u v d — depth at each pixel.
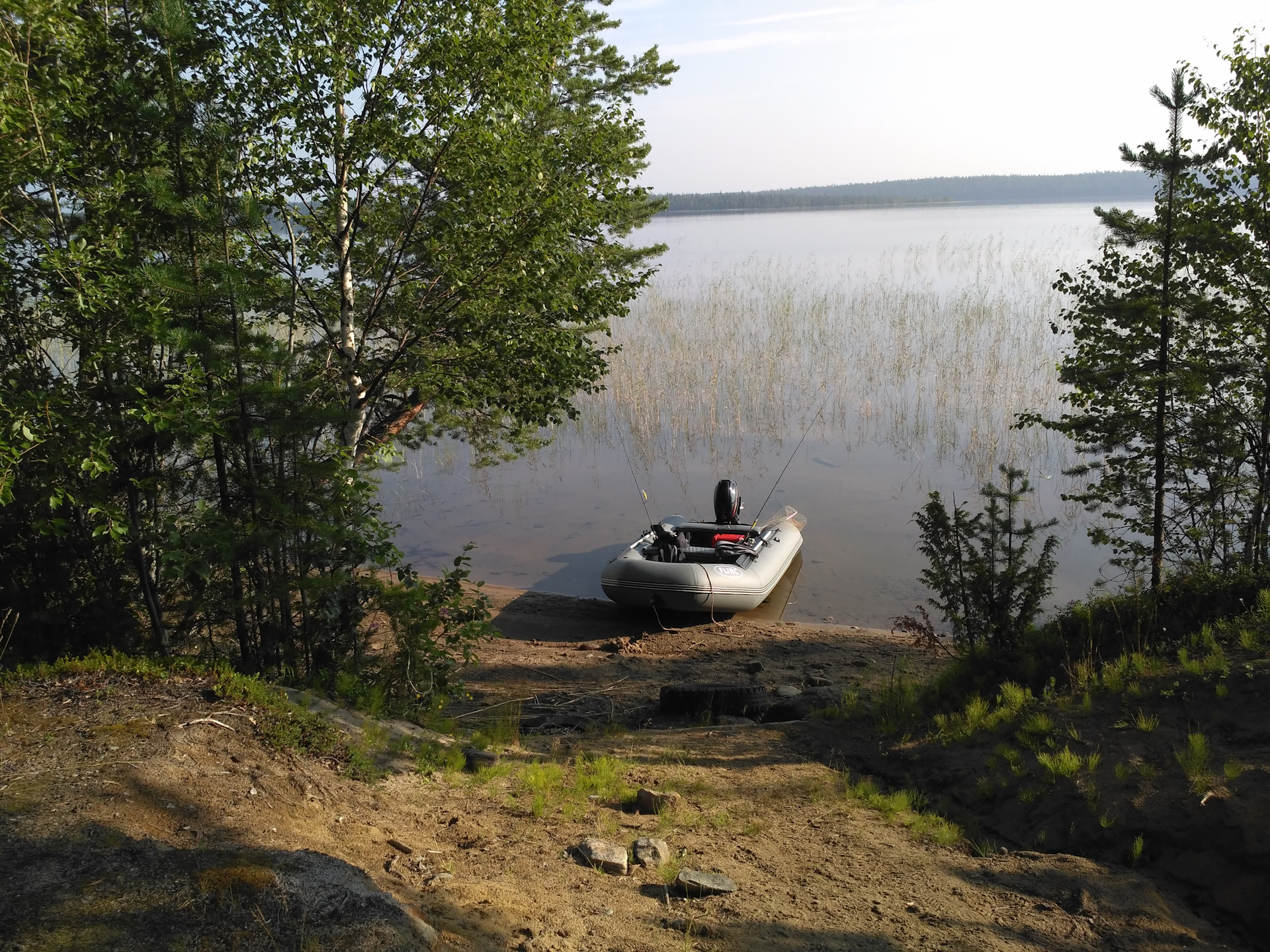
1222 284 9.19
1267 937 3.72
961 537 7.50
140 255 6.76
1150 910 3.88
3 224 6.16
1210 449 8.84
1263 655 5.43
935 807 5.18
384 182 8.36
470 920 3.23
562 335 9.02
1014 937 3.63
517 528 14.16
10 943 2.52
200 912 2.77
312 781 4.21
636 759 6.04
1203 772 4.48
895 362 22.36
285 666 6.48
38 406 5.41
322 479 6.87
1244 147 9.04
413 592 6.88
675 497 15.35
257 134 7.66
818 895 3.95
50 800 3.38
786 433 18.34
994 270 41.88
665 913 3.64
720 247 73.56
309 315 8.69
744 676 8.86
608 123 9.70
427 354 8.63
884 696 7.03
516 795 5.00
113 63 6.61
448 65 7.83
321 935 2.73
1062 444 16.34
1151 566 9.07
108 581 6.59
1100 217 9.25
